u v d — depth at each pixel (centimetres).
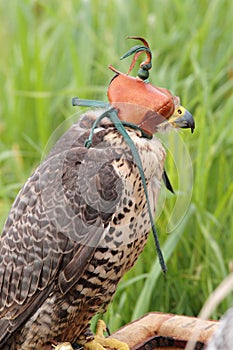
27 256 660
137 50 620
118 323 852
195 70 1145
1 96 1289
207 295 909
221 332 518
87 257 644
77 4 1353
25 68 1268
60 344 662
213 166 1044
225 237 974
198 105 1160
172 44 1265
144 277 895
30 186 668
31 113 1235
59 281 652
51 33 1429
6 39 1398
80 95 1177
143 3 1330
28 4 1384
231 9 1285
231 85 1170
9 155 1116
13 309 669
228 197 1002
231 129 1077
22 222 663
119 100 623
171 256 934
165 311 909
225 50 1243
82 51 1277
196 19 1313
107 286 665
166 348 698
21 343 676
